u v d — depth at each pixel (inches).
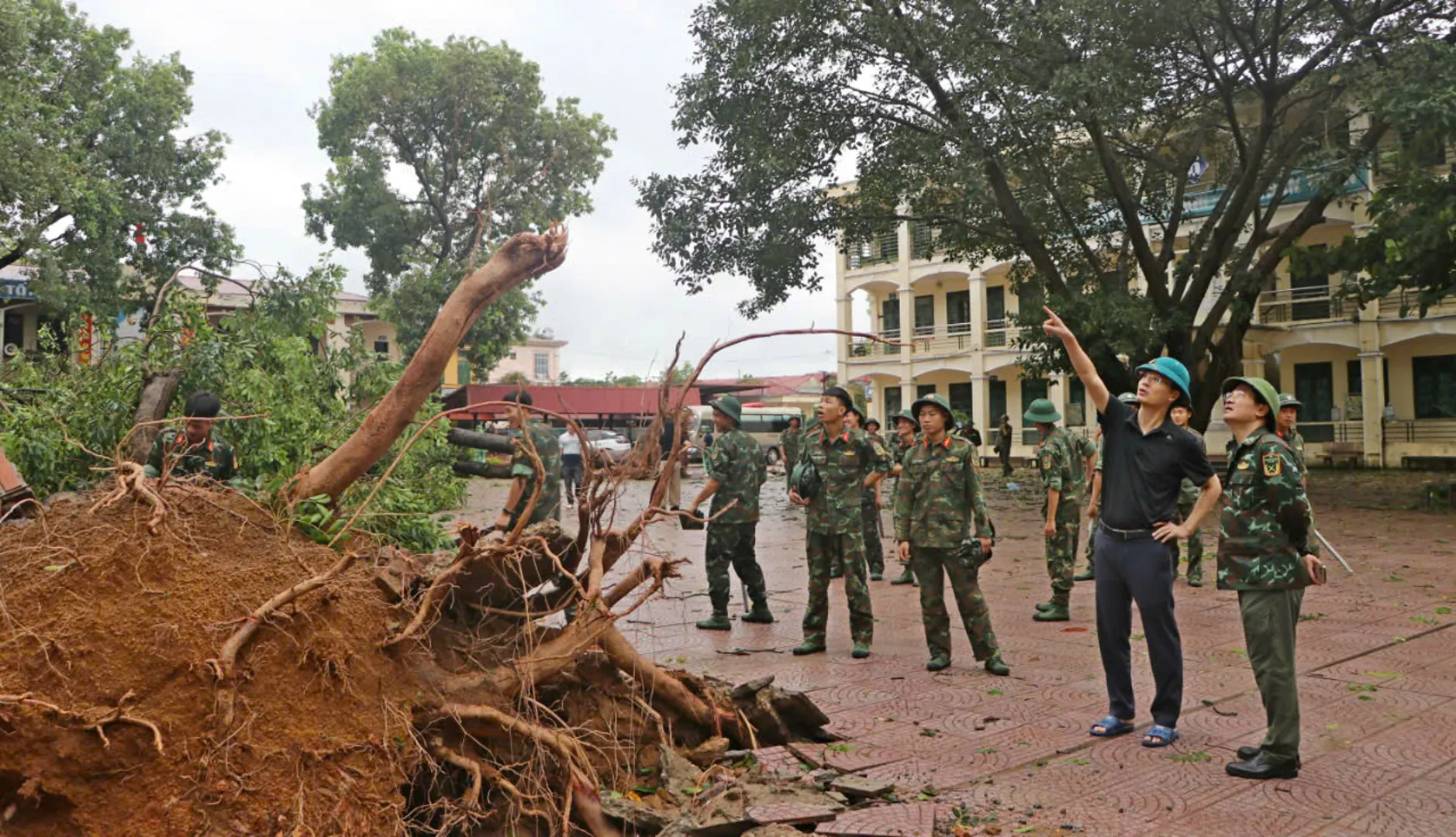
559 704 183.5
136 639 134.9
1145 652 291.7
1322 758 194.7
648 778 184.9
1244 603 188.9
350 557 147.6
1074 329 799.1
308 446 337.4
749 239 798.5
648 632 325.1
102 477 304.5
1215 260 830.5
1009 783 182.5
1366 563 462.0
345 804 136.9
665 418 199.6
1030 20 665.6
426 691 159.2
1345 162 727.1
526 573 187.9
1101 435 218.5
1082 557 504.4
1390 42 732.0
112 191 1008.2
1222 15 689.6
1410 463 1128.2
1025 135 706.8
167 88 1079.0
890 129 765.3
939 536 267.9
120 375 319.9
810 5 694.5
